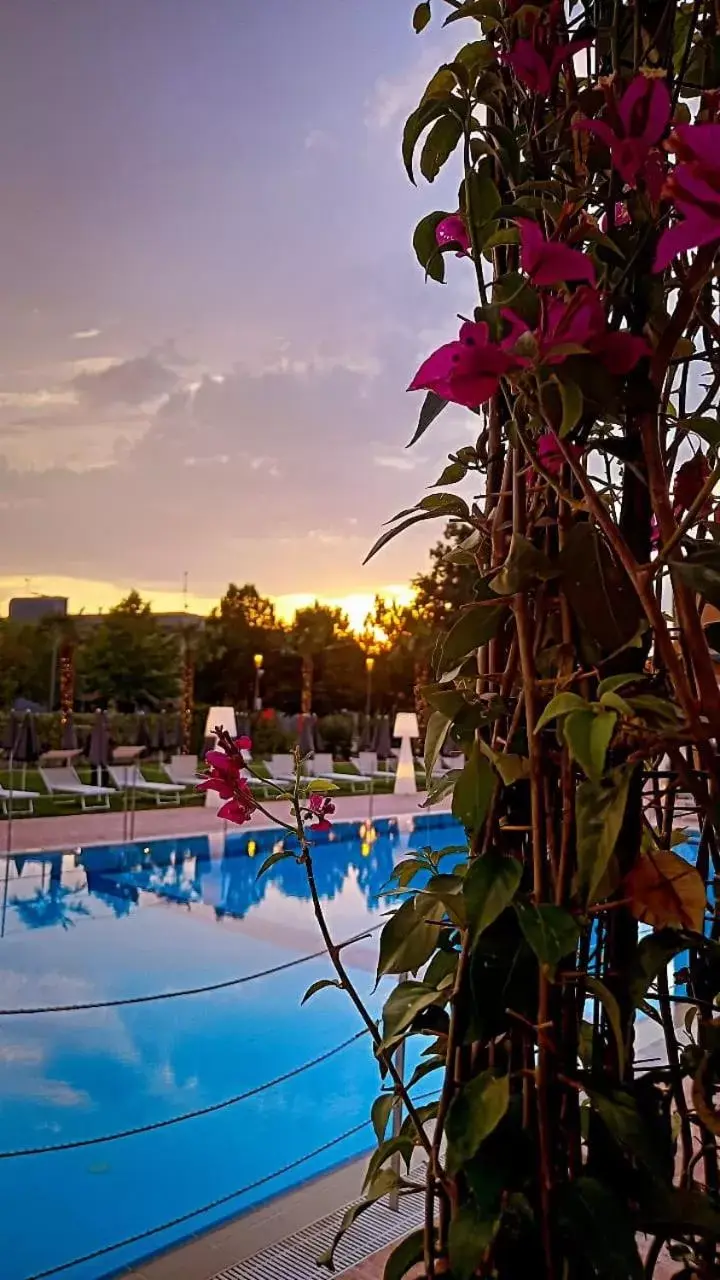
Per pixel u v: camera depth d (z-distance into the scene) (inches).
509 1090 25.2
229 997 165.8
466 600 31.4
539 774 24.5
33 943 193.8
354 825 342.3
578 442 25.9
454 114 29.5
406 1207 80.0
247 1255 73.5
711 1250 28.2
